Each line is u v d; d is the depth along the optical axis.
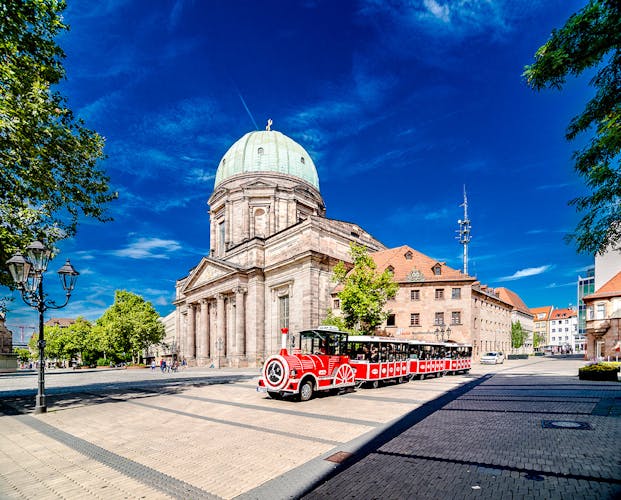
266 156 63.41
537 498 5.98
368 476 7.12
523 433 9.96
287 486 6.72
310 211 64.62
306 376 16.73
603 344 43.53
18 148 14.09
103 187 17.97
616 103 6.38
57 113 15.10
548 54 6.33
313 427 11.23
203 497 6.31
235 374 34.91
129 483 6.96
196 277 64.06
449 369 28.58
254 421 12.20
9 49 13.45
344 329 32.47
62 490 6.68
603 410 12.55
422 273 45.50
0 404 16.41
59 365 109.44
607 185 6.45
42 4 13.84
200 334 63.94
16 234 14.58
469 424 11.23
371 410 13.91
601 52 6.09
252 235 59.16
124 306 69.69
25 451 9.07
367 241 56.94
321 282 45.69
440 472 7.24
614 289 43.56
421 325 44.19
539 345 109.06
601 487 6.32
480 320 55.00
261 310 50.84
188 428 11.32
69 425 11.90
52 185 15.74
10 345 53.28
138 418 12.95
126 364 72.94
